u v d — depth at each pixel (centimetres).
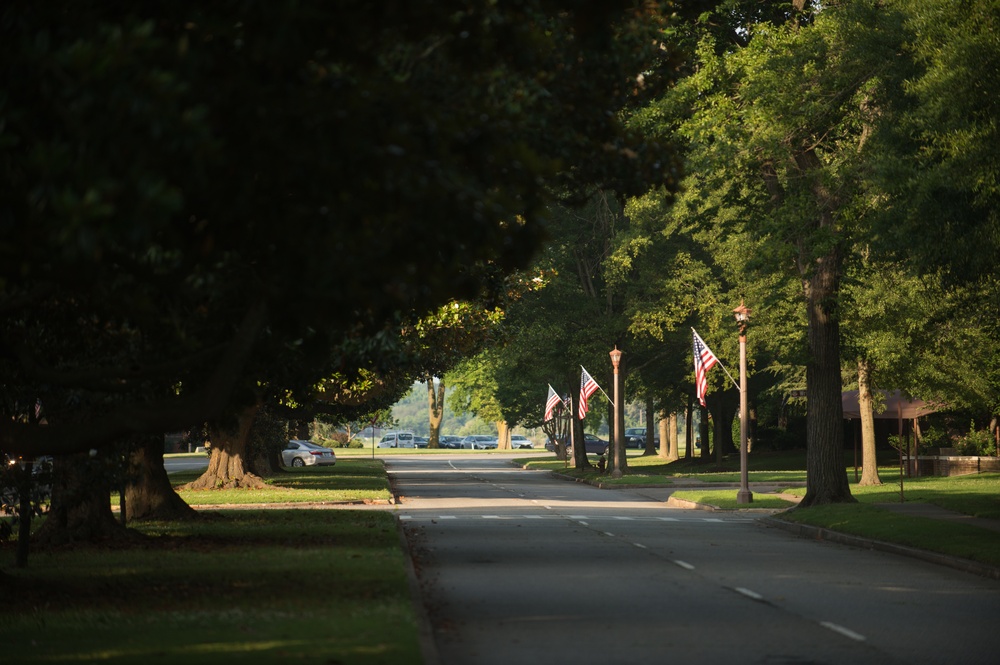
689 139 5041
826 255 5509
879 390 9325
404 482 10194
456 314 5350
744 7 5594
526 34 1772
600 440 17675
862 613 2450
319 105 1524
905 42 4494
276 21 1384
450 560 3503
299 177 1564
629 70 2531
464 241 1616
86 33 1473
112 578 2933
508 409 18288
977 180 3478
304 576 2888
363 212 1584
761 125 4962
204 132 1291
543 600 2598
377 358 3316
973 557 3494
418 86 1912
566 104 2383
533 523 5172
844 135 5425
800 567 3403
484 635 2116
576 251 10756
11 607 2427
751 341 9525
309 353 2141
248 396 2673
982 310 5178
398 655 1764
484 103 1930
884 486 7662
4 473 3117
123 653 1816
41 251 1432
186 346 2138
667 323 9931
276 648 1841
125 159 1324
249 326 1952
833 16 4756
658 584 2916
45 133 1530
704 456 13325
